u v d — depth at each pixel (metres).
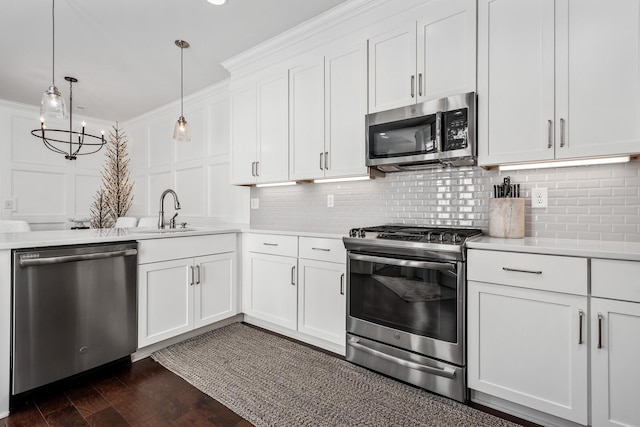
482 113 1.93
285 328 2.80
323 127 2.62
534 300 1.59
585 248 1.49
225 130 3.74
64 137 4.71
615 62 1.57
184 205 4.27
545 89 1.75
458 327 1.80
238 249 3.08
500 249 1.68
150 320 2.40
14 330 1.78
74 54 3.00
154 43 2.83
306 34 2.64
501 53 1.87
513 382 1.66
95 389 1.98
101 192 5.03
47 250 1.89
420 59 2.14
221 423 1.67
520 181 2.11
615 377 1.41
